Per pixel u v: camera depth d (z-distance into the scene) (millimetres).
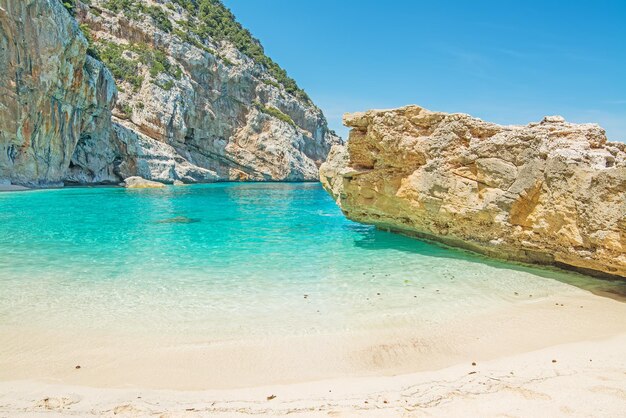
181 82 64938
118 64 61000
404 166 14133
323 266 12000
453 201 12750
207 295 9352
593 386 5324
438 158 13125
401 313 8367
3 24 29891
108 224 19078
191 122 66812
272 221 21453
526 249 11641
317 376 5883
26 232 16406
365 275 11078
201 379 5758
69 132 39500
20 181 34375
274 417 4668
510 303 9008
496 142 11742
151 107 59375
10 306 8406
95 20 64375
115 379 5711
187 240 15781
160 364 6188
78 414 4723
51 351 6547
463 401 5012
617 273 9305
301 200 35281
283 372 5996
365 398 5137
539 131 11297
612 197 9047
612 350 6566
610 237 9023
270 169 76812
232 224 20156
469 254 13430
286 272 11344
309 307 8672
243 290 9742
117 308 8445
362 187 15516
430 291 9766
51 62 33781
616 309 8617
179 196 35656
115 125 49812
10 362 6156
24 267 11312
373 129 14531
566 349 6648
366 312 8406
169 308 8500
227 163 73250
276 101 85688
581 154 10023
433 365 6234
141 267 11656
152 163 53844
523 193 11109
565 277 10883
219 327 7590
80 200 28531
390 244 15234
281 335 7281
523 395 5125
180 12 82375
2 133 31734
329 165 19141
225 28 88250
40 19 32438
